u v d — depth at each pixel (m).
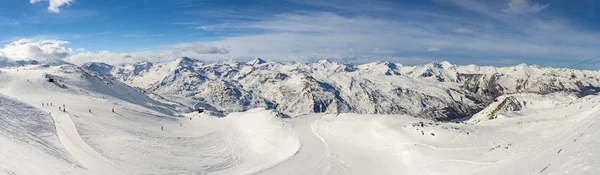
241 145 58.97
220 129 74.81
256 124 73.38
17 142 36.16
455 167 33.88
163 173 37.34
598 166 16.62
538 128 39.78
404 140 46.06
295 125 68.12
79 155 38.31
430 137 44.72
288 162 43.06
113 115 72.69
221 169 43.22
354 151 47.59
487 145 38.56
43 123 51.03
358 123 60.75
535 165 23.38
